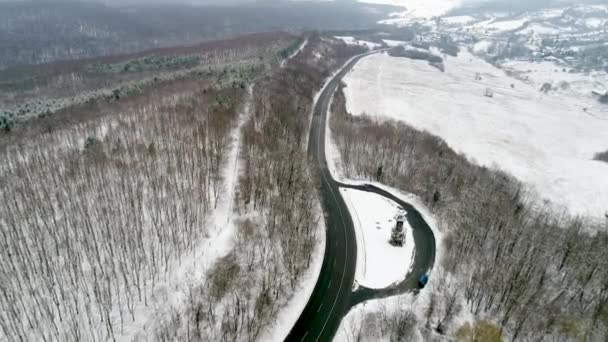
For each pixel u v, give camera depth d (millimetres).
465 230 74688
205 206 66125
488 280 62500
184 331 47688
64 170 69062
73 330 43688
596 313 57500
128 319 47156
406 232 78750
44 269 49438
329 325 54688
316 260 67500
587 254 68125
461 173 99188
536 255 67125
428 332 54969
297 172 85188
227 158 83938
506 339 55188
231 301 53219
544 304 59188
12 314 42531
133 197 64312
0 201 59094
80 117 96250
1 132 82375
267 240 65125
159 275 53438
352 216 83062
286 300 57469
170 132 87438
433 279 65375
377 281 64125
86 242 52281
